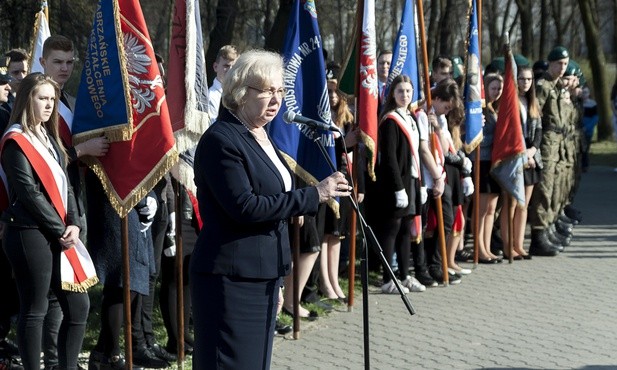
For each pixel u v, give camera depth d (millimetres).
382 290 9023
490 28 34188
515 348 7195
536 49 37844
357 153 8047
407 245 8953
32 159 5305
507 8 34312
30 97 5328
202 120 6344
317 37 7262
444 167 9195
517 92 10102
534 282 9539
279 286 4559
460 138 9703
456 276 9500
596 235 12477
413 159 8609
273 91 4422
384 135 8469
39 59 6531
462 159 9461
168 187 6754
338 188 4480
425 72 8945
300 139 7188
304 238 7652
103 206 5961
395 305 8516
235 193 4250
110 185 5770
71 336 5586
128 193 5730
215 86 7000
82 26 14883
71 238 5402
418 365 6742
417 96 8922
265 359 4496
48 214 5316
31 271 5355
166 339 7297
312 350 7098
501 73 11289
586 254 11102
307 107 7223
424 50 9000
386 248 8766
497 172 10156
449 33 25453
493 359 6898
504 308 8445
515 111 10039
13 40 14047
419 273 9258
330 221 8344
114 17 5672
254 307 4395
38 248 5359
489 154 10266
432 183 9000
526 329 7750
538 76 11961
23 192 5270
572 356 7004
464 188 9617
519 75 10398
